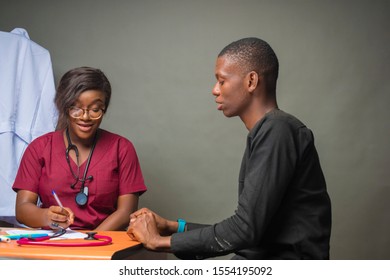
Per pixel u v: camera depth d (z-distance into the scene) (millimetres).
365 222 2934
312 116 2945
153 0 3008
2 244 1295
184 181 2977
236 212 1320
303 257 1336
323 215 1372
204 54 2982
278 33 2955
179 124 2986
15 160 2396
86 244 1300
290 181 1346
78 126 1979
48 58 2533
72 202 2006
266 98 1451
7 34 2467
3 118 2387
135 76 3006
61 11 3029
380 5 2953
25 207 1884
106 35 3016
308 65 2953
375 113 2943
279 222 1353
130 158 2123
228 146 2973
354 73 2949
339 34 2955
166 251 1371
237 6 2969
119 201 2086
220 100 1471
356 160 2941
